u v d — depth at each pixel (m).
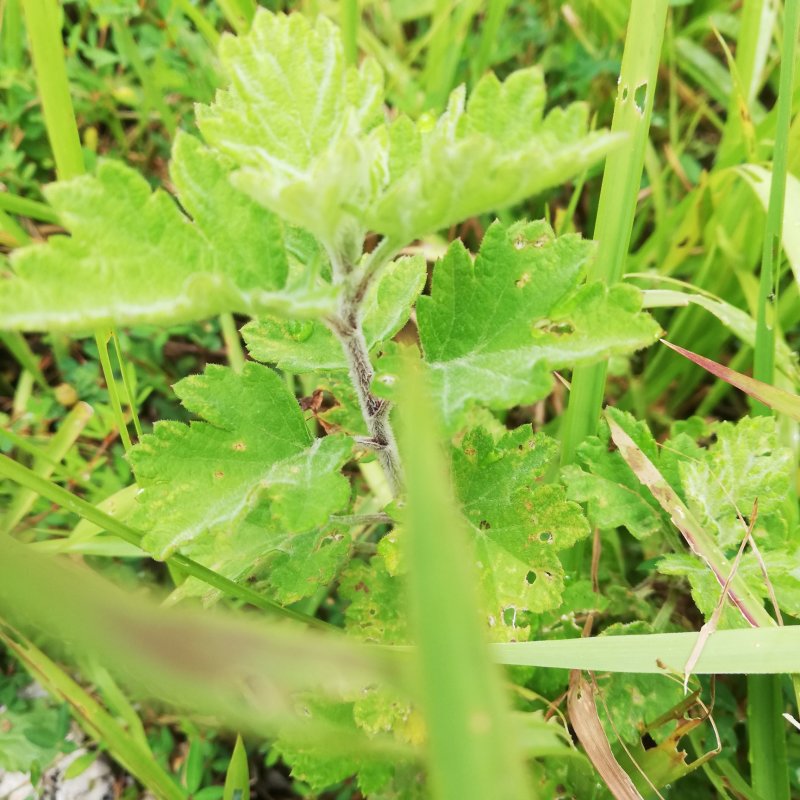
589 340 0.18
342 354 0.23
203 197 0.17
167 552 0.19
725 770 0.27
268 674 0.13
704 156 0.44
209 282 0.15
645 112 0.25
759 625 0.23
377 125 0.20
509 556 0.23
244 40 0.17
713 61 0.41
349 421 0.26
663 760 0.25
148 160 0.42
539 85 0.17
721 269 0.36
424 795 0.26
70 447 0.33
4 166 0.38
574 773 0.26
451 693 0.09
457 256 0.19
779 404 0.25
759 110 0.40
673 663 0.21
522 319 0.19
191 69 0.42
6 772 0.31
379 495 0.32
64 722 0.31
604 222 0.26
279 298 0.16
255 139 0.17
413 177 0.15
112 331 0.26
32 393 0.38
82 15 0.43
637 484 0.26
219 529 0.20
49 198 0.16
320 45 0.17
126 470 0.34
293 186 0.16
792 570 0.25
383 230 0.16
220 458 0.20
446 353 0.19
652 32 0.24
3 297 0.15
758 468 0.25
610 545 0.31
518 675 0.26
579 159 0.15
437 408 0.18
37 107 0.40
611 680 0.26
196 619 0.13
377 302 0.23
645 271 0.38
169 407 0.38
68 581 0.12
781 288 0.37
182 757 0.32
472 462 0.23
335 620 0.33
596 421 0.27
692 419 0.31
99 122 0.43
